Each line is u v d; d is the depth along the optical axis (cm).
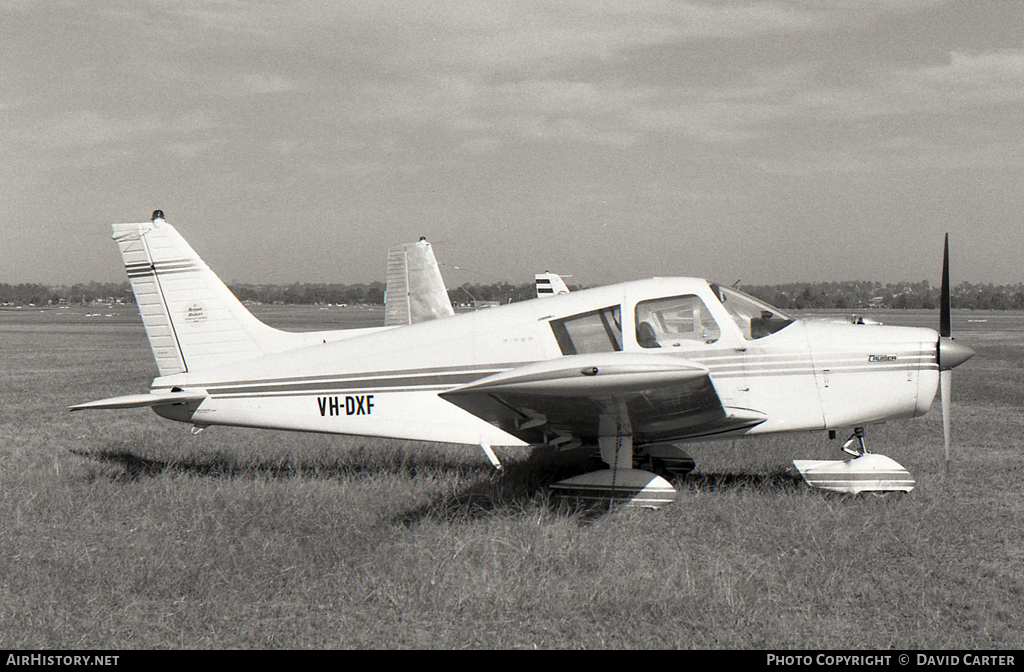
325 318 7619
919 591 460
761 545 543
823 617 434
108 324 6625
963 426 1106
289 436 1018
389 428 758
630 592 455
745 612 436
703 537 570
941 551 528
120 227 818
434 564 502
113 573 489
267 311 11388
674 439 744
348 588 472
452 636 412
